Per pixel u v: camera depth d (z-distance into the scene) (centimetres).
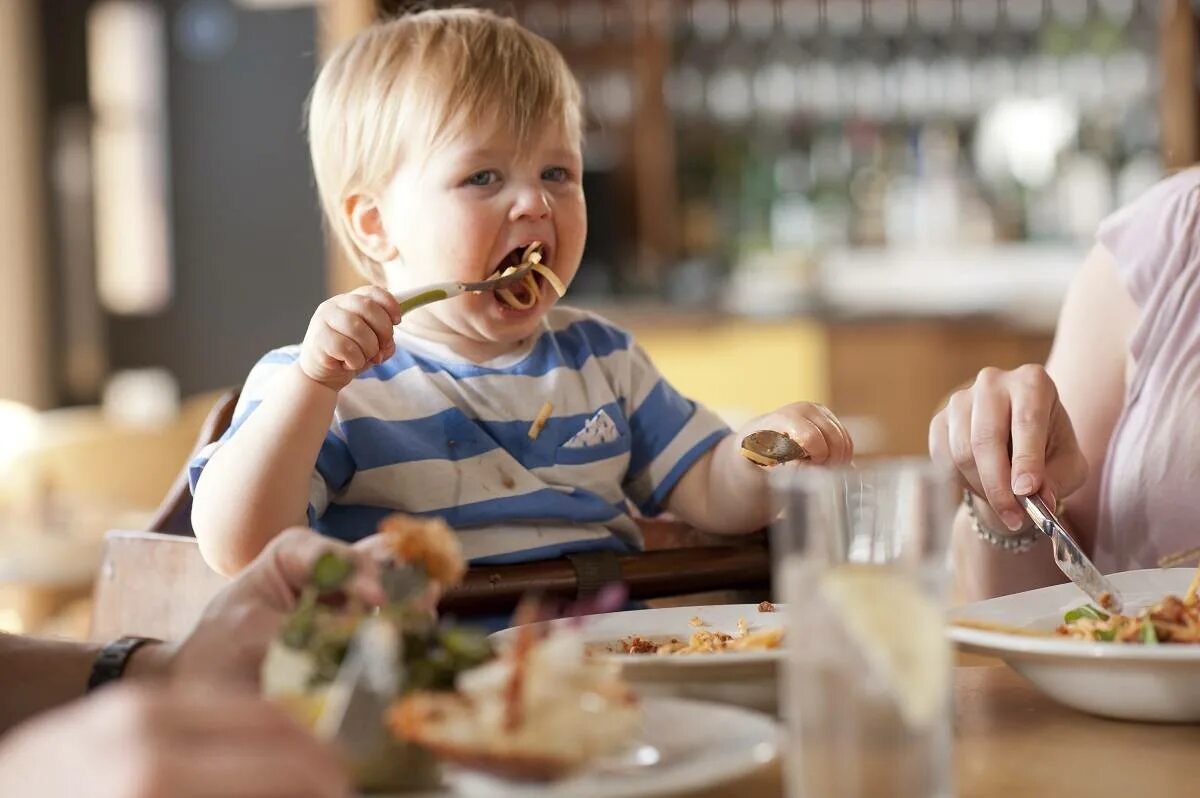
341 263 369
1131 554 136
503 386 142
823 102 527
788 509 59
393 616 64
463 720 61
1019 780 72
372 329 121
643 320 461
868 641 57
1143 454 136
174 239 573
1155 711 82
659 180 534
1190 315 137
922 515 59
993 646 84
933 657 58
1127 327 145
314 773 50
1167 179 148
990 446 119
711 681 81
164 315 575
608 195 523
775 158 533
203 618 77
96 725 50
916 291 518
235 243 570
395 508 134
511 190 144
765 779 72
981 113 523
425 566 66
